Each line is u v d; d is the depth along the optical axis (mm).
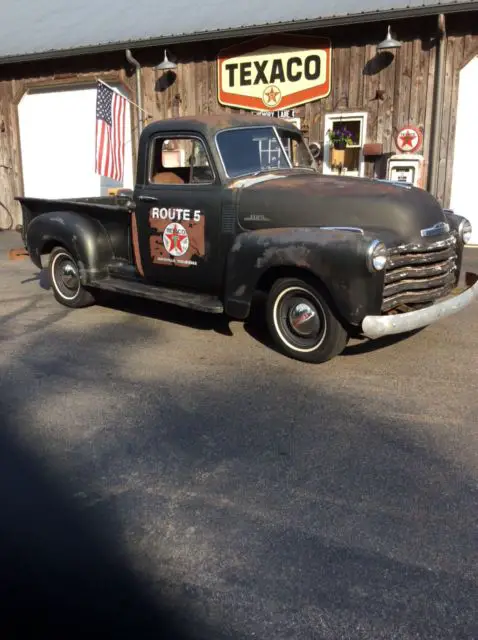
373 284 4066
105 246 6078
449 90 9578
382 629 2150
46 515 2838
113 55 11930
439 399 4020
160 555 2555
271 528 2709
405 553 2531
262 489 3008
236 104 11062
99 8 13352
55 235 6223
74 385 4344
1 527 2758
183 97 11445
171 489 3025
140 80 11641
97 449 3418
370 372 4512
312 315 4539
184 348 5137
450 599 2281
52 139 13242
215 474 3152
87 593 2355
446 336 5371
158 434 3586
